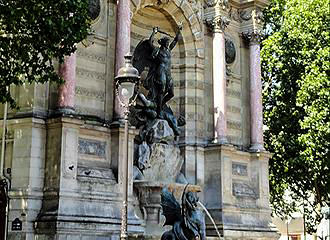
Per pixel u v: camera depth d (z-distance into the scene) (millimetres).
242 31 40000
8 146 27312
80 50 30016
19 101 27500
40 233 25891
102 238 27078
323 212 19922
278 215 55156
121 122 29812
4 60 22625
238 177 37094
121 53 30828
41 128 27234
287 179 46438
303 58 43688
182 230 23219
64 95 27578
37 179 26641
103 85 30688
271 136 46500
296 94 43969
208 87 37062
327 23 42438
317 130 40531
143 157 32375
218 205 34656
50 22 21844
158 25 37469
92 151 28797
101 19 31172
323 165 41156
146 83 34156
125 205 18922
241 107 39125
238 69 39531
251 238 35562
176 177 34094
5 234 26219
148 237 28047
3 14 21297
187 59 36844
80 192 27078
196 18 36938
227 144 35562
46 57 22922
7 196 26547
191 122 36094
